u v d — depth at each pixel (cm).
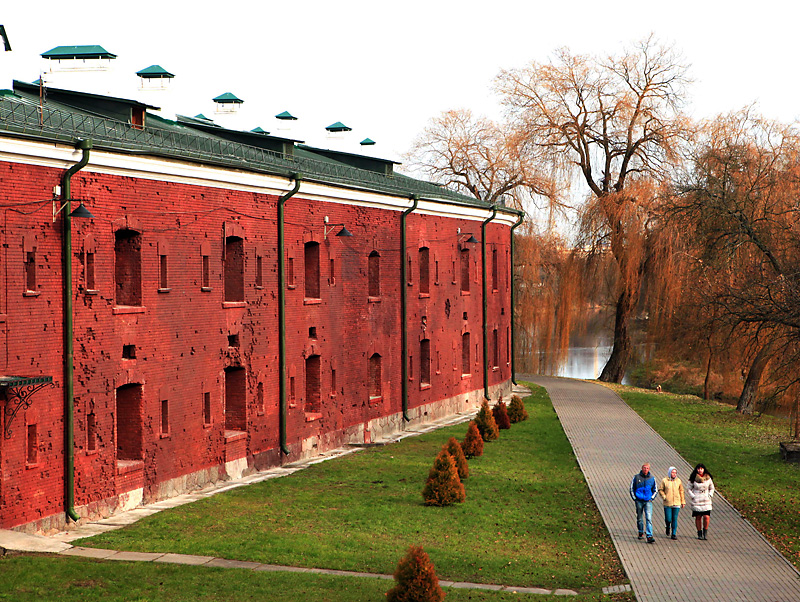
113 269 2109
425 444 3297
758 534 2148
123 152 2081
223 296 2534
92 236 2038
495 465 2902
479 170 6450
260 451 2720
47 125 2033
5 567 1555
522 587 1702
